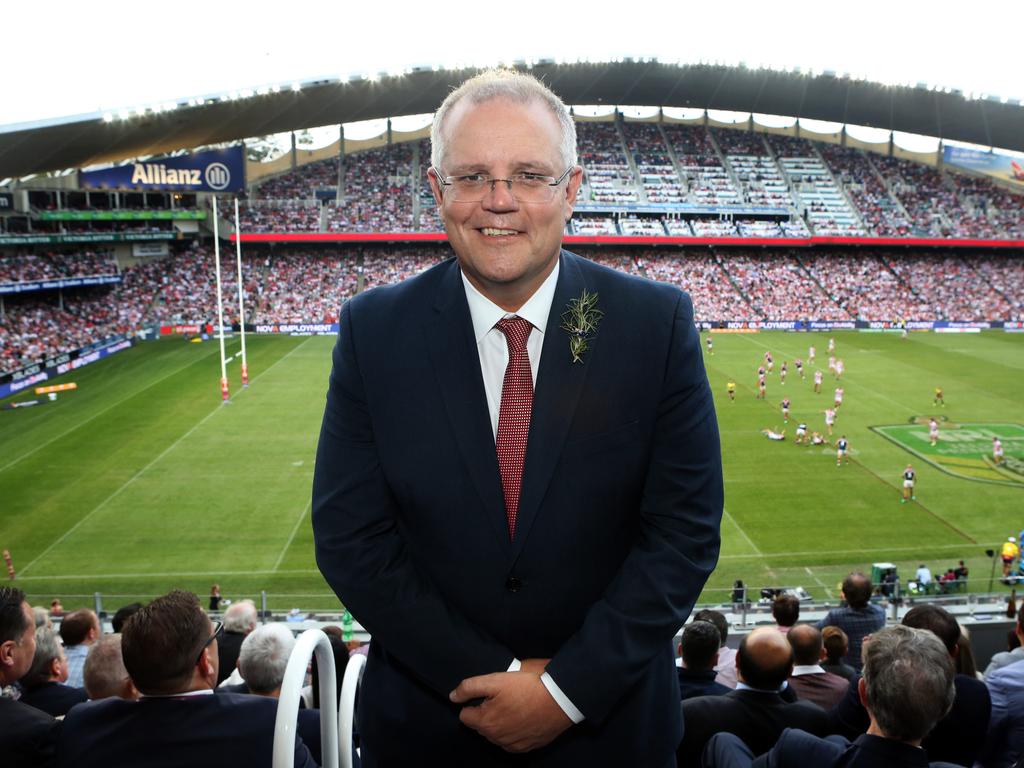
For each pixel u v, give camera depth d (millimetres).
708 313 75062
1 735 4758
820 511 30484
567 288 2865
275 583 24266
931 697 4066
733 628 19266
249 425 41500
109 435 39625
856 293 78938
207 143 77625
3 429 40688
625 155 90875
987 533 28391
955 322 74688
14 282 56844
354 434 2906
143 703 3818
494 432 2822
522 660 2865
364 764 3066
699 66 76000
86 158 64625
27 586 23938
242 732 3723
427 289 2982
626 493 2805
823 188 89312
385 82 71562
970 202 87812
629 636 2604
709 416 2885
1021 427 41594
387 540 2848
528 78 2768
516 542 2742
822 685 7887
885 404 46625
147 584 24156
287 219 79250
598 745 2836
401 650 2734
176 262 75500
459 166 2637
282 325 70250
